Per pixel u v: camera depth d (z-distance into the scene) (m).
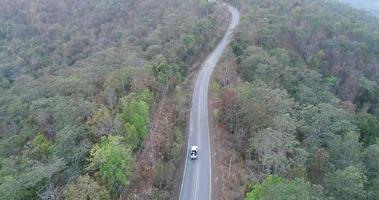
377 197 46.12
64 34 142.75
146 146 51.16
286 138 47.97
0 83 113.75
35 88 82.38
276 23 114.00
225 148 56.53
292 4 148.38
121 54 94.38
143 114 51.97
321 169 50.75
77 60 120.81
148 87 66.38
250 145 52.62
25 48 137.00
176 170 52.25
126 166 42.00
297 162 47.59
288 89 79.81
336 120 59.72
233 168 51.78
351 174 45.03
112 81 65.88
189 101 72.06
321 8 161.00
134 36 118.19
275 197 35.31
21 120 69.44
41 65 125.75
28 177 37.47
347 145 53.72
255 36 99.81
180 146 56.06
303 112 60.25
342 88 98.50
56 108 57.19
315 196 38.19
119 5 151.88
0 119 74.19
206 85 79.56
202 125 64.00
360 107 95.69
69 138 44.28
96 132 47.31
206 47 102.25
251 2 147.38
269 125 53.41
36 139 50.78
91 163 40.41
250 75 79.75
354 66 111.25
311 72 91.12
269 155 45.25
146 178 46.25
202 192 48.38
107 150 40.66
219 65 87.56
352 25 137.38
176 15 119.38
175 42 94.19
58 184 39.44
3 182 39.09
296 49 111.69
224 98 63.38
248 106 57.41
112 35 131.62
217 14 129.38
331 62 111.62
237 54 95.12
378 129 72.81
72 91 69.38
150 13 137.25
